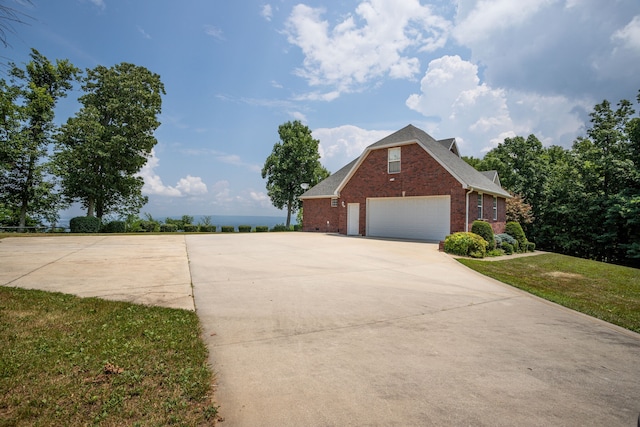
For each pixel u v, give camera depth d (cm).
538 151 3459
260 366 359
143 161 2827
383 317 550
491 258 1444
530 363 388
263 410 275
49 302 552
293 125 3888
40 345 375
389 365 370
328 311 571
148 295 637
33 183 2508
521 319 570
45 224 2800
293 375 340
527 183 3206
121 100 2694
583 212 2658
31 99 2512
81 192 2680
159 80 2980
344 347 420
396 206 2050
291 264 1034
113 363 337
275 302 616
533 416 277
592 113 2662
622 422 271
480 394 312
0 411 250
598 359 408
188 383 307
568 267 1376
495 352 418
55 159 2516
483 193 1977
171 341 404
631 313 667
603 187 2659
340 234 2378
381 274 921
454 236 1435
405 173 1991
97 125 2550
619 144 2553
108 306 543
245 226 3108
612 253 2588
